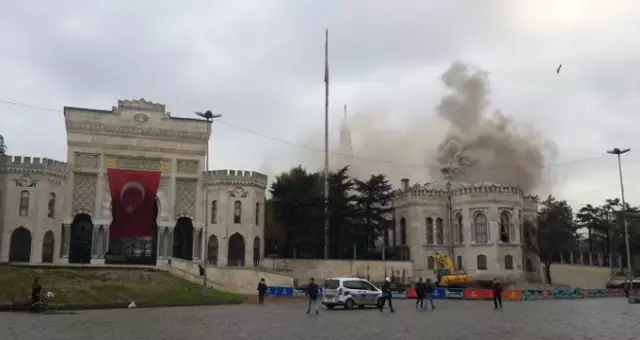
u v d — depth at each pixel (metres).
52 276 48.94
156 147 77.31
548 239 83.31
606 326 26.09
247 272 62.31
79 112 74.69
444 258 74.38
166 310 38.25
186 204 77.88
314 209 78.00
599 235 112.00
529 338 21.38
